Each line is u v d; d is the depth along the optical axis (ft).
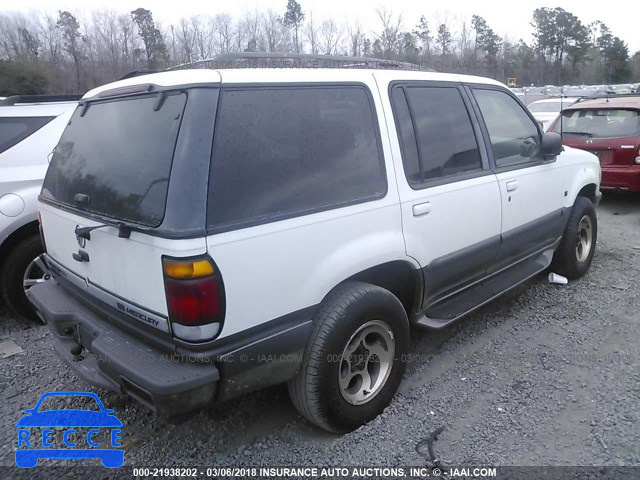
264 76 8.70
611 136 26.45
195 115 7.82
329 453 9.46
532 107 47.57
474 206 12.09
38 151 15.62
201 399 8.04
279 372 8.74
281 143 8.66
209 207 7.68
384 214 9.94
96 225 8.79
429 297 11.52
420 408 10.66
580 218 16.69
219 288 7.68
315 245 8.84
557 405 10.61
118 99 9.32
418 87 11.35
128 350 8.43
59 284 11.19
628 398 10.70
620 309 15.02
